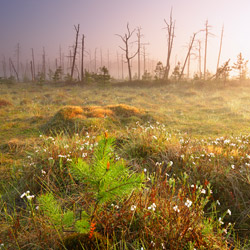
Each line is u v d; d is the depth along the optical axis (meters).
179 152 4.61
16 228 2.56
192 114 11.77
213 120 10.20
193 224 2.49
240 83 29.56
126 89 26.16
